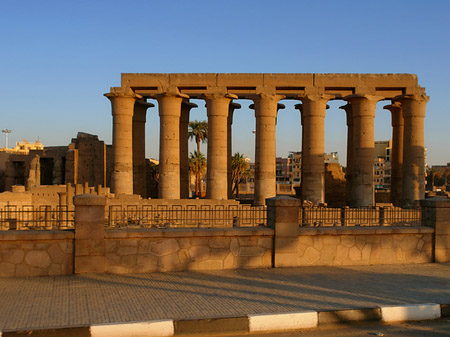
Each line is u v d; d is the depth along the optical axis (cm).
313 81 3089
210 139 3055
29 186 4356
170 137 3003
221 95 3033
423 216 1305
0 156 5872
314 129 3055
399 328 766
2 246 992
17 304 790
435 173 9706
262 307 789
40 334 654
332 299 853
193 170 5875
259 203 3020
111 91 3030
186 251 1091
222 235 1106
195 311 757
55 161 4975
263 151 3038
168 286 935
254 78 3077
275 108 3083
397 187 3506
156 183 4512
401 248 1227
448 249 1255
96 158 4569
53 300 818
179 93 3003
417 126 3088
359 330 752
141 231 1062
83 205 1030
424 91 3116
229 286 943
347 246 1188
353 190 3066
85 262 1028
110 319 710
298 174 11456
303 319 752
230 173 3597
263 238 1136
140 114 3475
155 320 702
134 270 1058
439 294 908
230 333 719
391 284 988
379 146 10875
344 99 3159
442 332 747
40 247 1009
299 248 1160
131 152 3078
